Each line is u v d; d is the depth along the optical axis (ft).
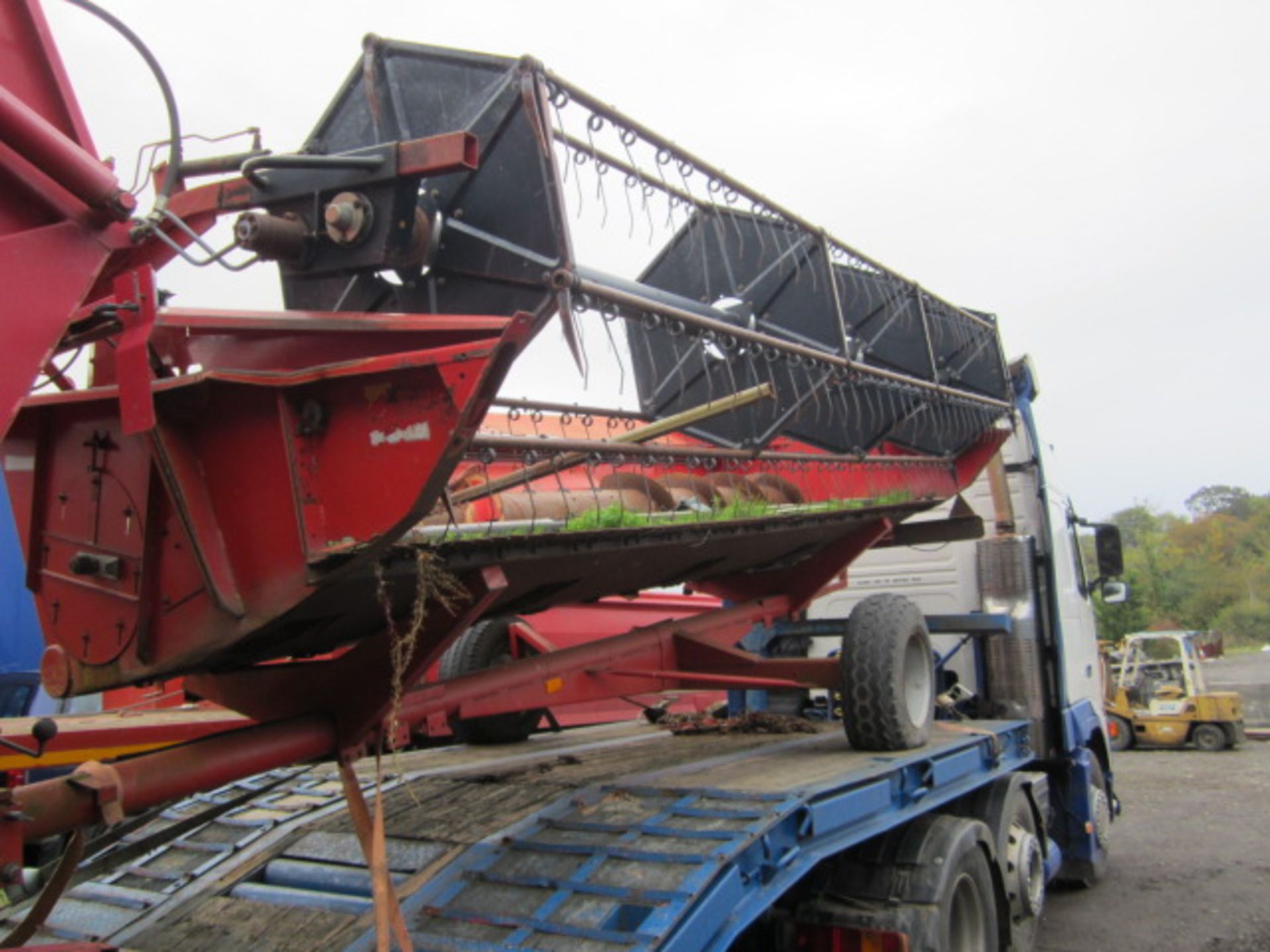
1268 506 288.51
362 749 10.76
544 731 23.48
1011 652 22.68
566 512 12.71
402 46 10.46
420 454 8.41
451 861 10.96
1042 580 23.25
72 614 10.03
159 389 8.86
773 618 19.99
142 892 12.34
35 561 10.23
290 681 11.01
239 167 9.17
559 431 16.75
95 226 7.64
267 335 9.45
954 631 21.40
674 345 18.08
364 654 10.54
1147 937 20.93
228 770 9.50
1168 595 246.06
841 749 16.38
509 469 14.02
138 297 8.64
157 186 9.42
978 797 17.69
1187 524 304.71
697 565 16.03
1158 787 43.70
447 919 9.92
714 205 15.67
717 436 17.89
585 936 9.11
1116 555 25.82
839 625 22.04
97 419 9.67
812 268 17.04
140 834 13.91
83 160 7.36
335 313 9.38
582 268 12.48
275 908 11.16
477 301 10.12
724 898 9.72
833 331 16.80
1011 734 19.29
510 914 9.73
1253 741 64.75
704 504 15.80
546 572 12.07
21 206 7.29
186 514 9.07
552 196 9.55
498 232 9.92
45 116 7.66
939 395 20.25
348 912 10.67
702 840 10.33
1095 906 23.31
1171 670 65.26
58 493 10.03
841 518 18.45
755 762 14.92
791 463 18.01
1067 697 23.22
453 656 19.30
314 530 8.85
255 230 9.05
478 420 8.27
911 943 12.67
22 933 8.36
